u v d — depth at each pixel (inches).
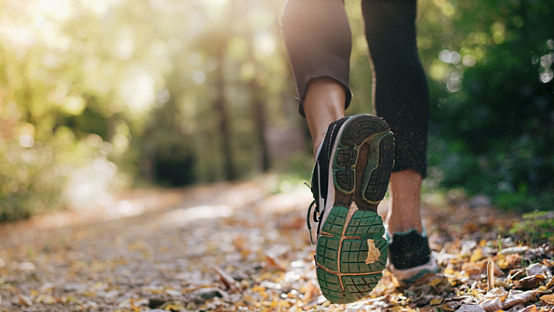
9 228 358.3
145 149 1112.8
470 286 79.8
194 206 445.1
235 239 175.0
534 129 228.7
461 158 233.8
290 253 139.3
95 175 592.7
